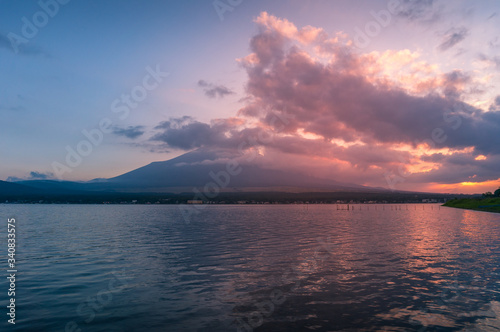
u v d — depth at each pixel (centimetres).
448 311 1614
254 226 7344
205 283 2170
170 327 1436
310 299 1806
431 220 9225
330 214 14675
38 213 14588
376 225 7512
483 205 15750
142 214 14488
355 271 2500
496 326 1437
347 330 1392
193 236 5191
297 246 3934
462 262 2847
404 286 2061
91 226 7325
